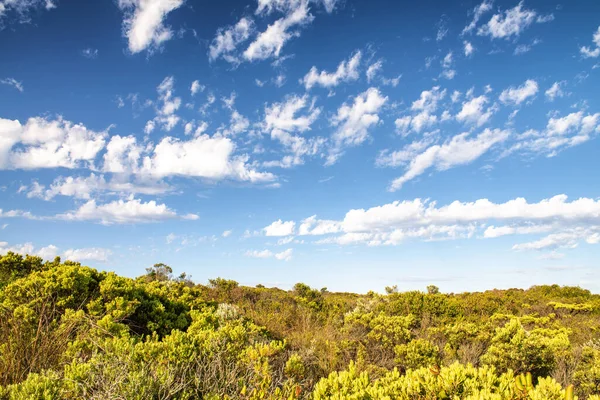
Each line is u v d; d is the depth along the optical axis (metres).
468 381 3.01
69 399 3.36
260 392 3.52
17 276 8.88
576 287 17.55
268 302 12.44
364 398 2.93
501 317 10.27
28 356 4.23
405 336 6.92
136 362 3.96
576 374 5.59
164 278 15.13
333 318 10.75
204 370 4.05
